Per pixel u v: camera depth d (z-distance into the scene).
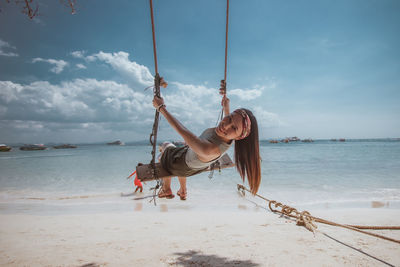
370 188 8.39
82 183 10.08
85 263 2.61
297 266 2.55
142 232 3.81
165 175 2.63
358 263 2.63
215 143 2.08
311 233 3.71
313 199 6.84
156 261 2.66
